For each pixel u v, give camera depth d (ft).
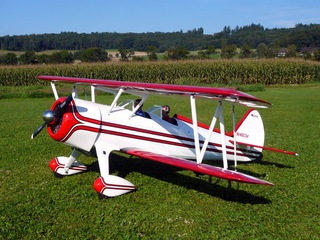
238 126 22.95
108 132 19.03
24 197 17.78
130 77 91.76
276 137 31.60
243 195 18.34
